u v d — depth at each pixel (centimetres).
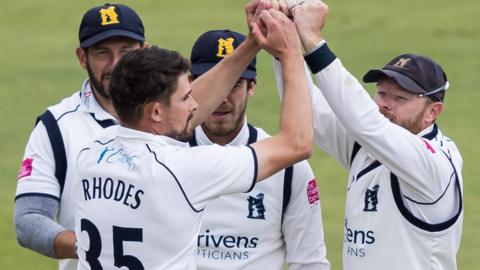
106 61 2184
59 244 2000
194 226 1772
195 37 8412
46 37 8769
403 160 1980
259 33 1888
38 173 2127
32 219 2058
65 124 2158
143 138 1786
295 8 1978
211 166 1758
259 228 2208
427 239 2036
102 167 1798
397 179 2033
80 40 2227
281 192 2203
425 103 2111
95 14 2205
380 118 1981
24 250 4147
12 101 6781
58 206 2142
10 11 9650
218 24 8862
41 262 4016
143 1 9750
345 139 2144
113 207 1770
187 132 1812
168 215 1744
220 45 2253
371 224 2059
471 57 7688
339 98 1967
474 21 8769
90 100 2198
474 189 5012
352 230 2094
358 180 2088
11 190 4941
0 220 4503
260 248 2222
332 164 5381
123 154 1792
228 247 2202
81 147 2139
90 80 2203
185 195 1745
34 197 2111
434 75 2114
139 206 1752
